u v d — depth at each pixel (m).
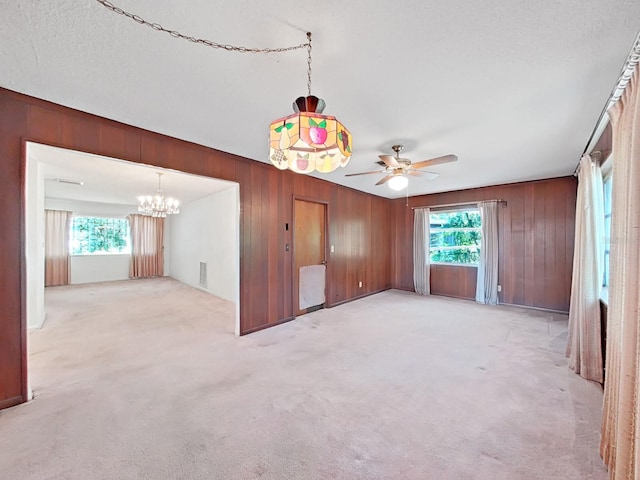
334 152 1.83
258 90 2.09
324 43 1.59
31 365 2.79
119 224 8.62
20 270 2.18
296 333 3.79
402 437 1.80
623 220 1.62
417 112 2.43
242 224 3.76
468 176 4.82
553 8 1.34
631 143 1.46
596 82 1.96
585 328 2.60
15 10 1.34
